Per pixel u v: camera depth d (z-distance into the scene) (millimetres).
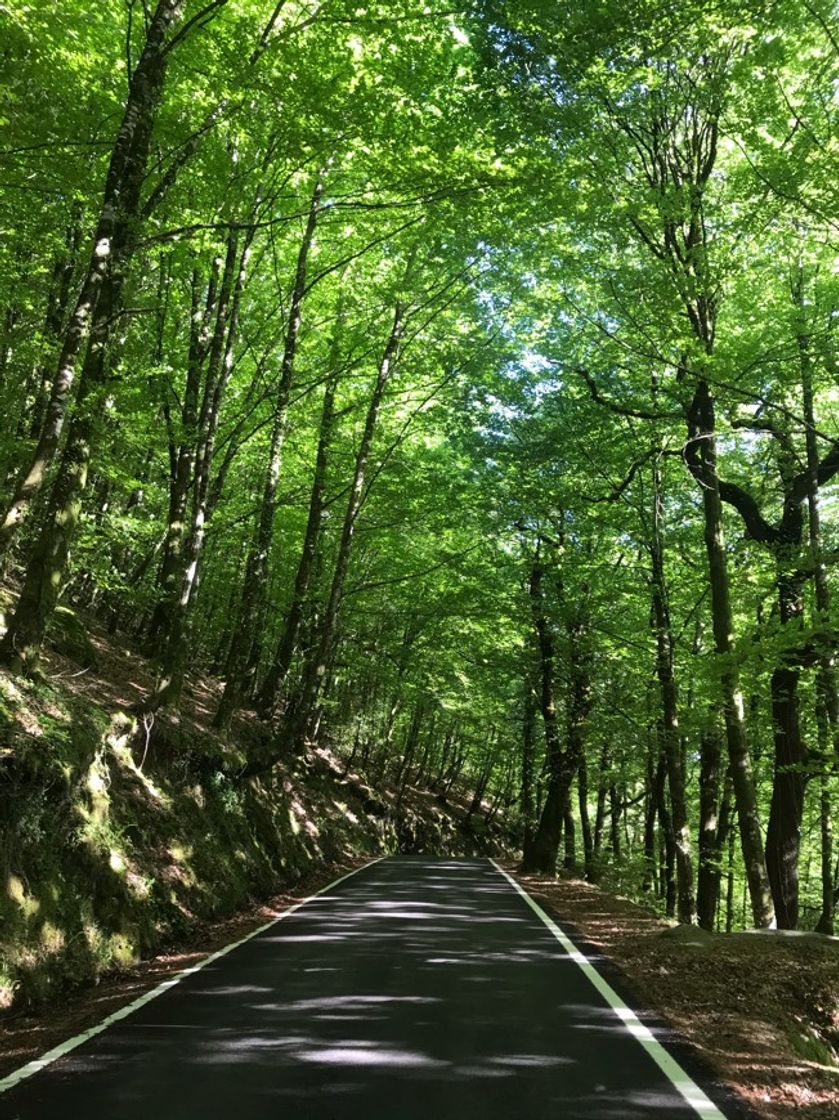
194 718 16859
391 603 27938
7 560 14398
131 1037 5812
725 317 15945
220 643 28281
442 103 12312
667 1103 4660
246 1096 4629
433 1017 6430
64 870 8211
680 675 18688
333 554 26594
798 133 12016
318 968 8289
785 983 8180
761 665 12961
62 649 14250
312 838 20375
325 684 28766
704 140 14531
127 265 10148
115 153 9500
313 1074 5020
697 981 8125
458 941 10039
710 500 14156
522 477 19500
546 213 13008
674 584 20203
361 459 19719
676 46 11117
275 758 18312
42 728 8727
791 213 12812
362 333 20609
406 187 12227
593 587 20891
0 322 13781
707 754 20141
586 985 7754
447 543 25438
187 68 11773
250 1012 6516
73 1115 4328
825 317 14031
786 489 16688
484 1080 4965
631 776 22344
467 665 27531
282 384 17391
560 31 10539
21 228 12828
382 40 12094
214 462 22703
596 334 16844
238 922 11484
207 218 13680
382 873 19562
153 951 9062
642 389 16859
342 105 11430
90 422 9750
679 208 12594
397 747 44844
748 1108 4652
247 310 20312
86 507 17953
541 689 23578
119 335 14328
